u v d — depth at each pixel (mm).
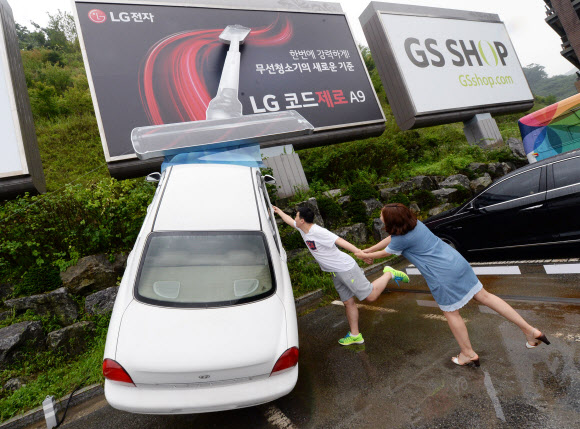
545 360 2703
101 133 6449
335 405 2688
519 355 2844
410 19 11391
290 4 9086
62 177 10977
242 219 3312
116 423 2934
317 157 10445
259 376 2348
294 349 2443
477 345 3133
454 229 5461
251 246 3098
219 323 2480
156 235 3064
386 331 3764
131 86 6855
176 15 7660
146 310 2555
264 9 8719
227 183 3732
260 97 7969
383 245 3121
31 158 6086
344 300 3471
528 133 9195
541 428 2088
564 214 4301
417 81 10773
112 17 7098
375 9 10984
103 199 5691
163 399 2227
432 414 2393
